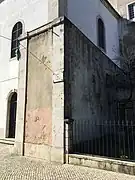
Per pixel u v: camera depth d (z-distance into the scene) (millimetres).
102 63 10602
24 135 7688
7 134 11258
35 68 7969
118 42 16531
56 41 7332
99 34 13172
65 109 6590
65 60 6969
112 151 7270
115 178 4699
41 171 5367
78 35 8125
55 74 7047
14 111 11469
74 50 7684
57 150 6402
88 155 5980
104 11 14289
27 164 6164
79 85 7770
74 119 7086
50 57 7430
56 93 6863
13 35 12227
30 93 7914
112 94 11266
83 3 11297
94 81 9297
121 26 16891
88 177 4793
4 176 4957
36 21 10523
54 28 7512
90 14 12008
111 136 8648
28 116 7742
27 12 11297
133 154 6711
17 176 4949
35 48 8164
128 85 12234
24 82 8219
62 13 9328
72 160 6059
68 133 6320
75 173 5129
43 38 7910
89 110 8414
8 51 12273
